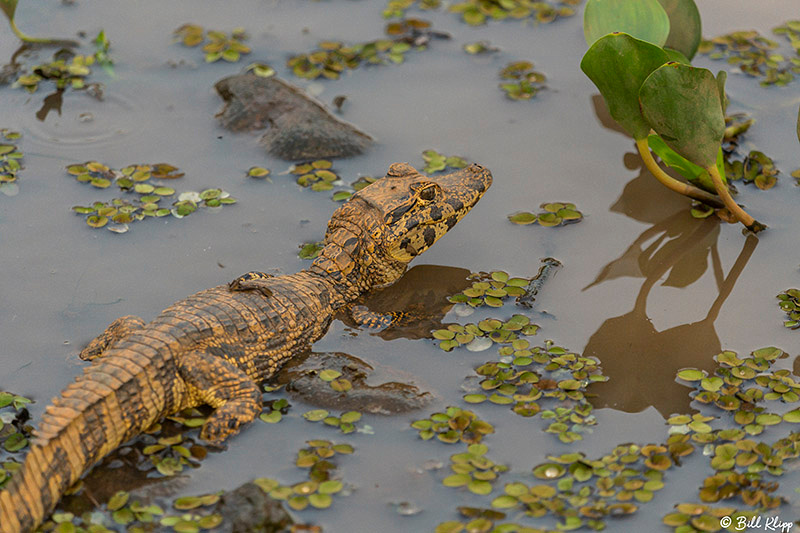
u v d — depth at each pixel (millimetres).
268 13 17672
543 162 13914
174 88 15414
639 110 11789
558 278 11812
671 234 12609
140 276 11578
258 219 12664
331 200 13008
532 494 8586
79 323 10805
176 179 13367
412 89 15602
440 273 11984
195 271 11688
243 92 14867
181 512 8344
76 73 15477
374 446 9227
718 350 10664
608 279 11828
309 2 17969
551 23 17328
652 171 12586
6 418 9414
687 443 9227
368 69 16078
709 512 8430
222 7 17797
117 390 8852
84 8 17500
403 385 9984
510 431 9445
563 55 16438
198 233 12367
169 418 9508
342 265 11344
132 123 14578
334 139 13984
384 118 14836
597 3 12500
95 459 8781
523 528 8195
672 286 11727
